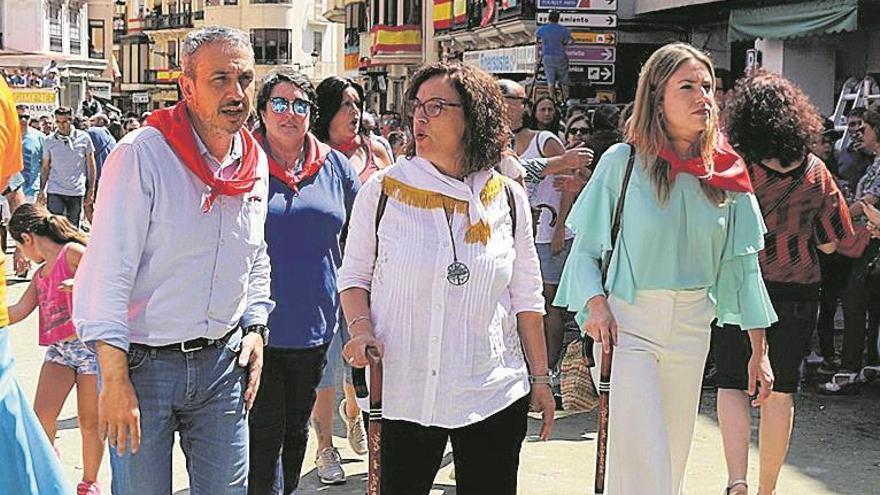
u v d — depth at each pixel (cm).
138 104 8212
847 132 1016
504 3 2336
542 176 618
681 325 461
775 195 561
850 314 857
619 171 459
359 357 399
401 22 3541
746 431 554
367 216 414
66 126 1576
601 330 446
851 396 861
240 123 407
